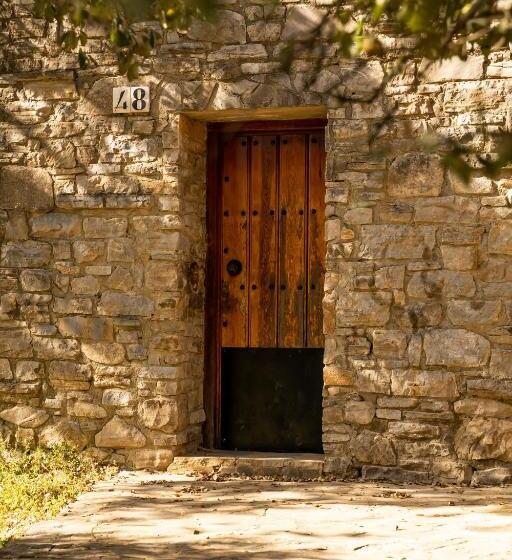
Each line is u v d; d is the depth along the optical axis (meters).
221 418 8.06
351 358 7.26
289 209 8.00
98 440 7.62
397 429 7.16
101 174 7.67
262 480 7.27
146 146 7.60
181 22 3.92
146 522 5.88
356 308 7.25
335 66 7.31
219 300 8.07
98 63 7.69
